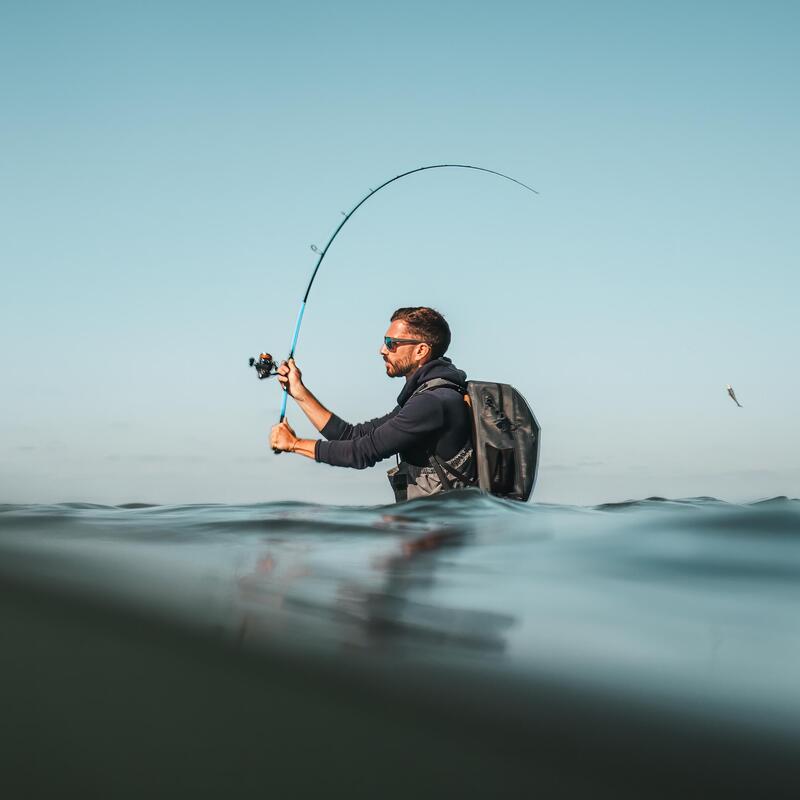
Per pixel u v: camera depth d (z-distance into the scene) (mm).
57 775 592
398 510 2406
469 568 1464
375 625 1001
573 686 787
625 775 601
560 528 2023
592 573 1432
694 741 662
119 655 835
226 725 679
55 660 818
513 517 2271
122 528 1896
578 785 575
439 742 656
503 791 573
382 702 729
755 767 613
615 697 763
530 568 1472
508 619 1064
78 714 690
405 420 3723
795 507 2424
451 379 3891
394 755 626
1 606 1003
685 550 1687
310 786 568
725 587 1317
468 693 763
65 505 2557
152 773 589
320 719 678
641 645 945
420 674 812
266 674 795
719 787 581
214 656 841
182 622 963
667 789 583
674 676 829
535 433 3844
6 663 804
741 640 980
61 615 974
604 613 1113
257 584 1236
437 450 3795
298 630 954
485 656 880
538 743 640
